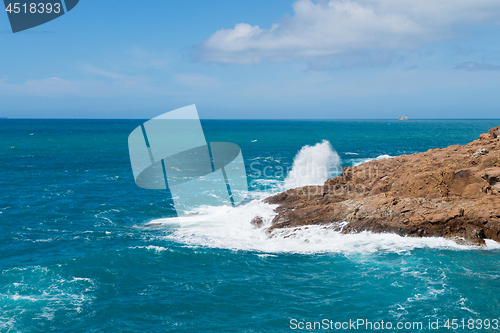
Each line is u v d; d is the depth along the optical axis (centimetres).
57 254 1652
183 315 1174
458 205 1814
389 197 1923
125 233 1939
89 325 1113
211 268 1515
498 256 1561
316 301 1249
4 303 1220
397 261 1538
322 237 1814
